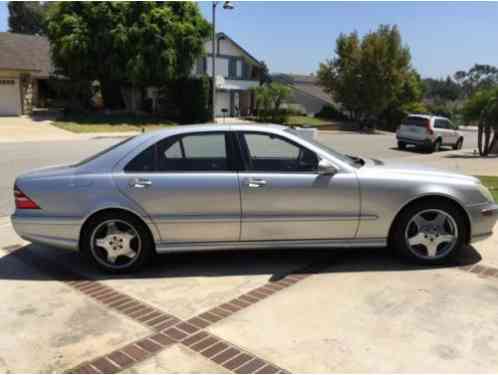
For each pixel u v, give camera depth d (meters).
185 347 3.32
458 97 105.25
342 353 3.21
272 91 37.12
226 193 4.57
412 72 43.41
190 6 30.73
